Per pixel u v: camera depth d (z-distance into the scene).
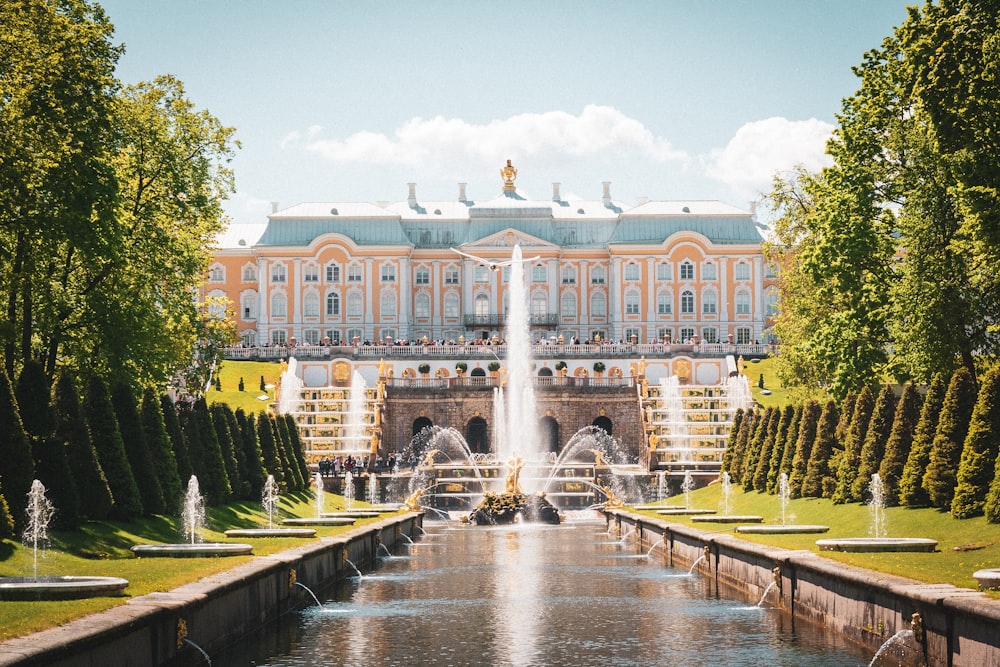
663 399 102.62
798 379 71.88
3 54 40.53
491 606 31.33
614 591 34.41
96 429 36.91
